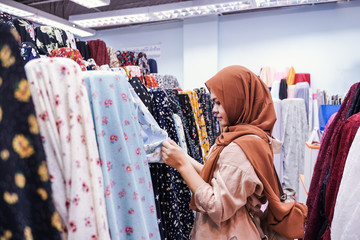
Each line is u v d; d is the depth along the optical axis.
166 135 1.13
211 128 2.66
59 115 0.57
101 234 0.58
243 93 1.22
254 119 1.24
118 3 5.47
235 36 5.65
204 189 1.06
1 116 0.58
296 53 5.25
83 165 0.58
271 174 1.09
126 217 0.73
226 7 4.40
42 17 4.72
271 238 1.20
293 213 1.08
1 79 0.58
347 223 0.95
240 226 1.08
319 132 2.56
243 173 1.01
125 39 6.61
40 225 0.55
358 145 0.96
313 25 5.12
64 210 0.56
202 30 5.72
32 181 0.55
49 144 0.56
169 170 1.36
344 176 1.00
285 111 3.87
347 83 4.98
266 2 4.23
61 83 0.58
